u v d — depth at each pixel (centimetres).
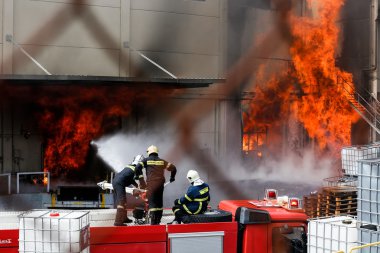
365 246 626
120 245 742
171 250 749
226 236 762
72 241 687
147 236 746
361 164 649
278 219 778
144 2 2119
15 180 1880
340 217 746
